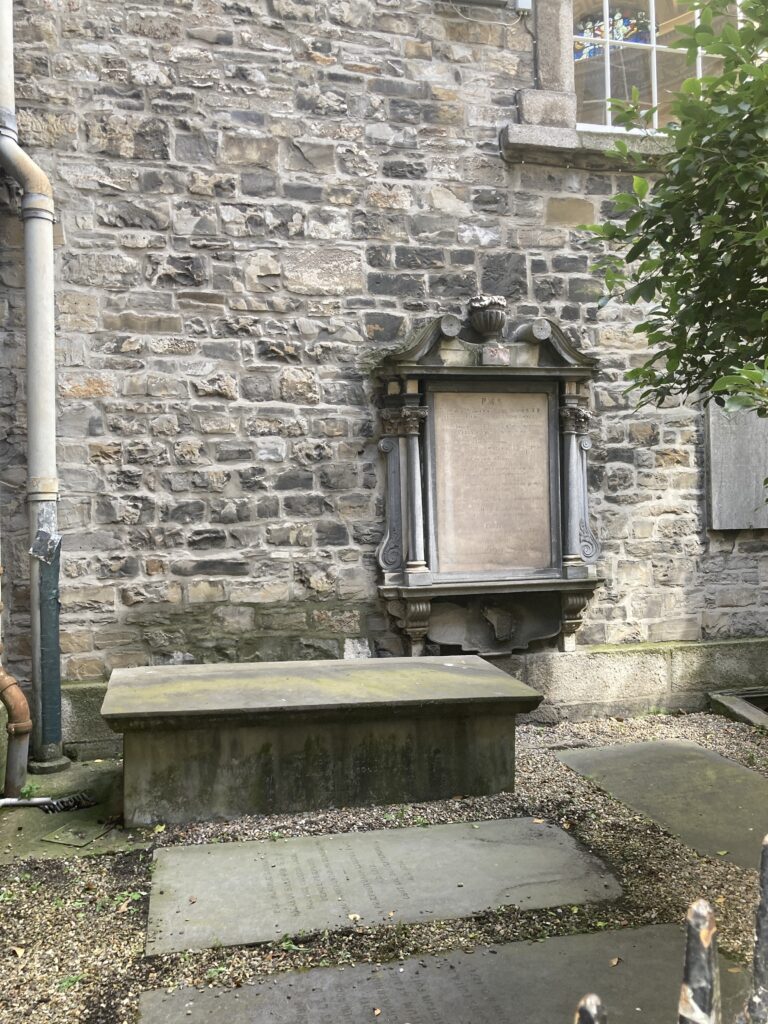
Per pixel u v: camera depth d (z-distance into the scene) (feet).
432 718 12.52
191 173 15.64
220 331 15.80
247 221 15.94
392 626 16.76
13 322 14.74
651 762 14.61
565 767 14.38
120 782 12.85
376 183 16.69
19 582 14.74
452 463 16.81
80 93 15.05
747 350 9.46
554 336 16.84
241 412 15.92
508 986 7.78
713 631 18.72
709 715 17.90
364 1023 7.26
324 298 16.38
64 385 14.97
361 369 16.55
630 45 19.12
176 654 15.55
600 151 17.56
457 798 12.67
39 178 14.30
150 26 15.38
